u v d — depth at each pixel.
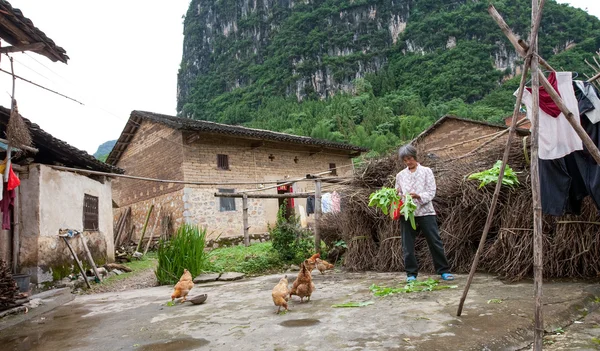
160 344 2.94
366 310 3.46
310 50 90.19
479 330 2.68
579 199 3.70
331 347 2.55
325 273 6.37
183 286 4.60
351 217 6.61
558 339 2.61
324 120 50.00
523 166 4.92
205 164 15.57
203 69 107.12
